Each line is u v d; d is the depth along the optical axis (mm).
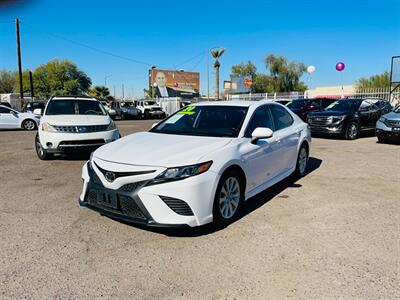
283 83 53531
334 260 3186
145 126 20328
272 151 4930
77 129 7695
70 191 5484
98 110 9133
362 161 7945
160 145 4082
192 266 3090
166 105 38281
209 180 3619
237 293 2684
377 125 11023
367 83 36469
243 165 4180
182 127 4938
